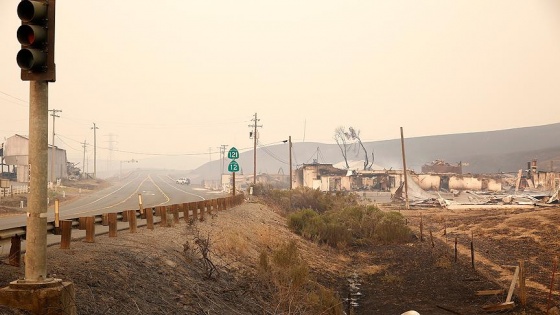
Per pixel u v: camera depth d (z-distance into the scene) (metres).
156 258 14.21
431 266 26.39
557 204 59.84
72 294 8.12
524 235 34.81
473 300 19.72
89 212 31.89
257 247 24.22
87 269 10.83
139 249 14.59
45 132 7.73
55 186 74.00
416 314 9.24
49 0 7.38
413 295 20.89
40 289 7.66
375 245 35.41
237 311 13.36
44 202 7.82
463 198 80.44
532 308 17.83
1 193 48.09
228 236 21.39
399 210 61.88
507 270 25.02
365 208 44.53
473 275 23.75
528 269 25.02
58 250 12.57
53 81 7.59
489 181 97.38
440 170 124.12
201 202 25.81
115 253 13.05
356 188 98.69
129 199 51.25
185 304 11.94
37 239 7.77
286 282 17.33
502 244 32.91
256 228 29.06
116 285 10.70
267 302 15.45
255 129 78.56
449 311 18.17
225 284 15.51
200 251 17.19
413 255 29.92
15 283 7.73
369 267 27.25
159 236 17.94
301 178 106.25
